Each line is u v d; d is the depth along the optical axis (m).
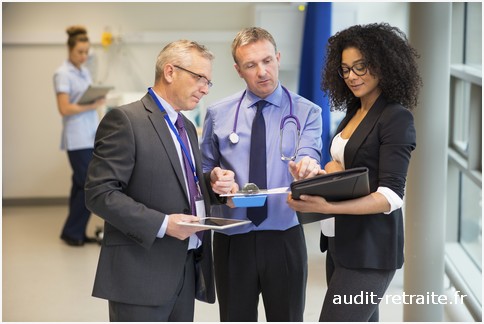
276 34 6.71
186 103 2.41
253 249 2.74
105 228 2.42
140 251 2.35
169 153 2.37
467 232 5.29
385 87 2.36
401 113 2.32
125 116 2.32
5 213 7.21
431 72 3.55
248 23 7.34
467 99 5.50
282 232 2.74
